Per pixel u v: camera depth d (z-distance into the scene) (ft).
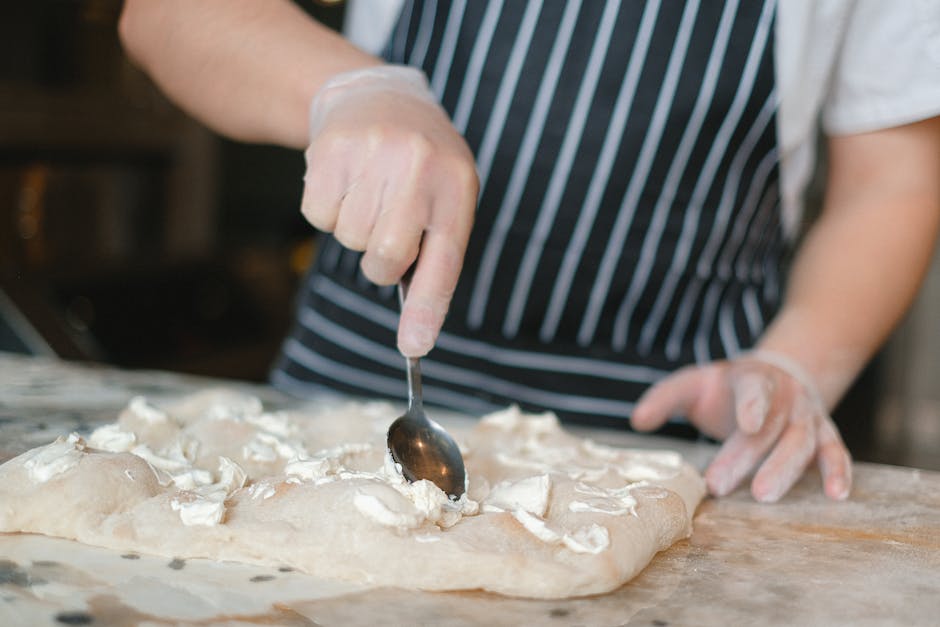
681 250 4.13
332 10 11.33
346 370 4.45
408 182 2.64
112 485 2.45
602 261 4.13
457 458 2.63
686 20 3.81
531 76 3.97
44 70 9.38
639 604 2.21
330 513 2.32
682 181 4.03
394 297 4.31
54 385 4.01
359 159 2.69
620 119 3.94
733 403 3.59
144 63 3.81
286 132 3.39
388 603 2.14
